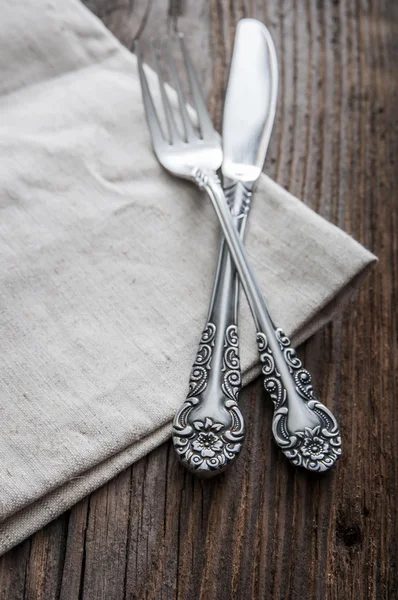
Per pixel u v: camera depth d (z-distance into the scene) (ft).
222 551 0.89
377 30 1.38
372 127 1.26
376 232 1.16
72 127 1.13
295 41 1.35
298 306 1.00
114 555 0.88
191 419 0.90
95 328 0.97
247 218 1.04
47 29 1.19
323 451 0.89
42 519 0.86
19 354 0.95
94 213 1.05
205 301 1.00
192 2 1.36
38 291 0.99
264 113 1.12
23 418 0.90
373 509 0.93
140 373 0.94
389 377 1.03
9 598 0.85
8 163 1.08
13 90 1.16
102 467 0.90
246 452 0.94
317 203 1.18
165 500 0.91
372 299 1.09
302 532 0.91
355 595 0.89
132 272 1.01
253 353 0.96
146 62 1.29
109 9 1.34
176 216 1.06
